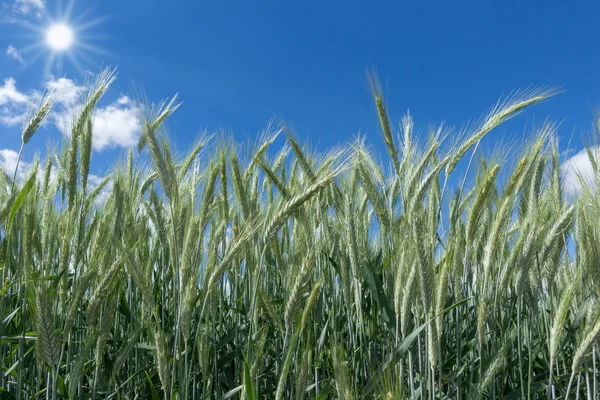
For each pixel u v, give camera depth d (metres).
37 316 0.60
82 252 0.78
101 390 0.78
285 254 0.96
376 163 0.92
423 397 0.65
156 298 0.95
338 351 0.65
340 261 0.79
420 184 0.75
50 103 0.83
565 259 0.83
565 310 0.62
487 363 0.71
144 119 0.70
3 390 0.66
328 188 0.93
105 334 0.67
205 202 0.71
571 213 0.72
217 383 0.80
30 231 0.69
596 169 0.75
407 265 0.68
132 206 0.88
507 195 0.71
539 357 0.92
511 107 0.82
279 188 0.80
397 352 0.61
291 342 0.56
